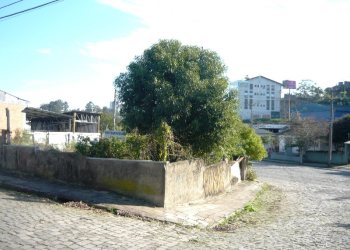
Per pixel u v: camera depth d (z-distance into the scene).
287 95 100.81
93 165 12.98
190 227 10.05
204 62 17.03
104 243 7.29
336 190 24.94
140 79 16.78
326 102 86.44
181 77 16.02
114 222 9.17
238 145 24.17
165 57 16.50
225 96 16.30
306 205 17.52
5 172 15.88
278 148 63.91
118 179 12.29
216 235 9.47
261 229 10.99
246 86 98.75
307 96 98.06
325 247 8.77
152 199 11.59
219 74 17.16
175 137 14.80
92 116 45.44
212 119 15.68
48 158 14.48
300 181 30.62
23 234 7.31
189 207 12.60
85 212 9.99
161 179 11.49
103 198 11.55
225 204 14.93
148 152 13.26
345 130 52.84
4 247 6.47
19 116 32.09
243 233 10.15
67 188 12.84
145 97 16.58
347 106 78.88
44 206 10.18
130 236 8.07
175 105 15.39
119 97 17.59
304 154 55.88
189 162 13.34
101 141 13.93
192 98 15.61
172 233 8.96
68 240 7.20
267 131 69.00
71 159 13.68
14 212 9.09
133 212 10.43
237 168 23.67
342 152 52.53
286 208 16.36
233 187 21.38
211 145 16.27
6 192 12.14
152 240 7.98
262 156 28.20
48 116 41.19
